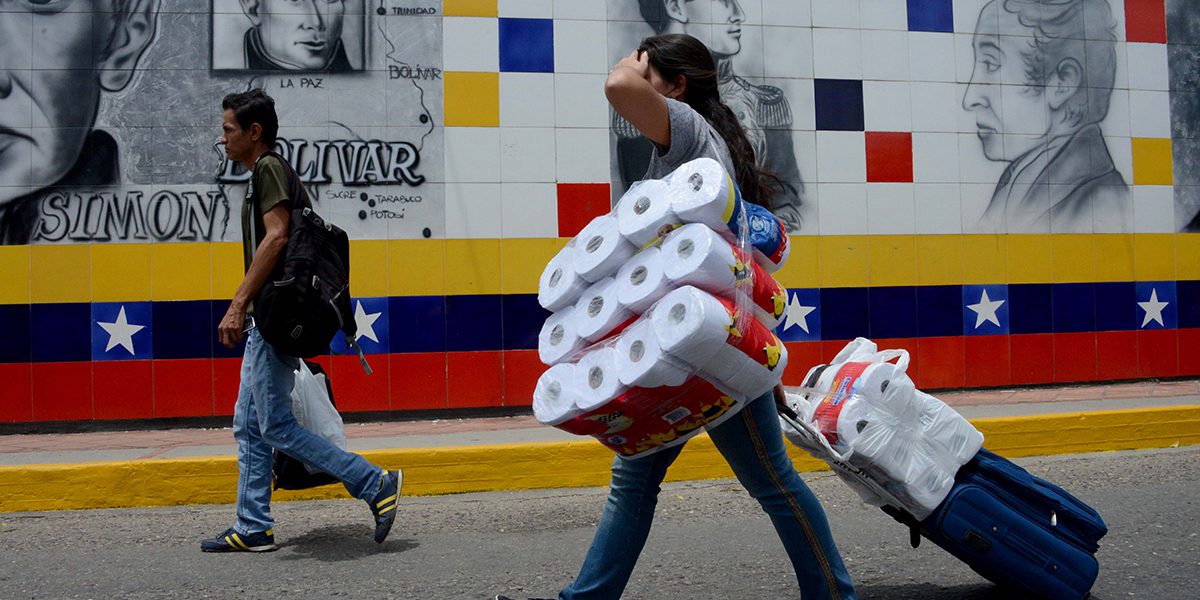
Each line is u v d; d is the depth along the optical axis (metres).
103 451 6.14
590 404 2.37
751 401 2.54
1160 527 4.16
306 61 7.62
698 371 2.32
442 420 7.61
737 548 4.00
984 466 3.07
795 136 8.24
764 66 8.21
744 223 2.45
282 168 4.00
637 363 2.29
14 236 7.32
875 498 3.10
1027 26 8.69
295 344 3.84
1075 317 8.70
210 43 7.53
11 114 7.35
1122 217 8.82
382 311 7.64
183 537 4.46
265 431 3.97
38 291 7.34
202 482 5.32
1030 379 8.60
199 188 7.49
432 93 7.74
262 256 3.86
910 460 2.96
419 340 7.67
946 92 8.53
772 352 2.41
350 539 4.33
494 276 7.78
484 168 7.79
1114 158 8.82
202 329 7.46
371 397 7.61
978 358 8.51
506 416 7.71
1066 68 8.75
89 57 7.42
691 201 2.36
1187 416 6.48
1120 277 8.80
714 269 2.29
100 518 4.95
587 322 2.46
